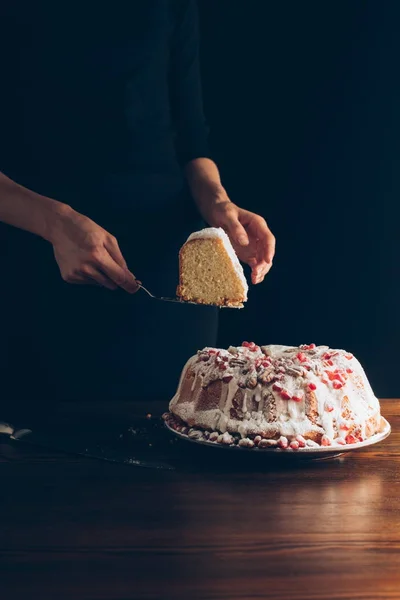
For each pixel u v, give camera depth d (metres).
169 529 1.19
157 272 2.43
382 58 3.68
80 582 1.03
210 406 1.63
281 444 1.50
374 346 3.83
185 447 1.61
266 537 1.17
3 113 2.28
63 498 1.31
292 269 3.82
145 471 1.46
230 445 1.51
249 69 3.71
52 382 2.41
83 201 2.33
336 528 1.21
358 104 3.71
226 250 1.96
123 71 2.29
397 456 1.57
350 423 1.58
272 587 1.02
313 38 3.68
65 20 2.22
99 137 2.31
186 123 2.55
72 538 1.16
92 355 2.40
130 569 1.06
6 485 1.37
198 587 1.02
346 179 3.76
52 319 2.37
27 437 1.64
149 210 2.40
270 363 1.64
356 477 1.44
